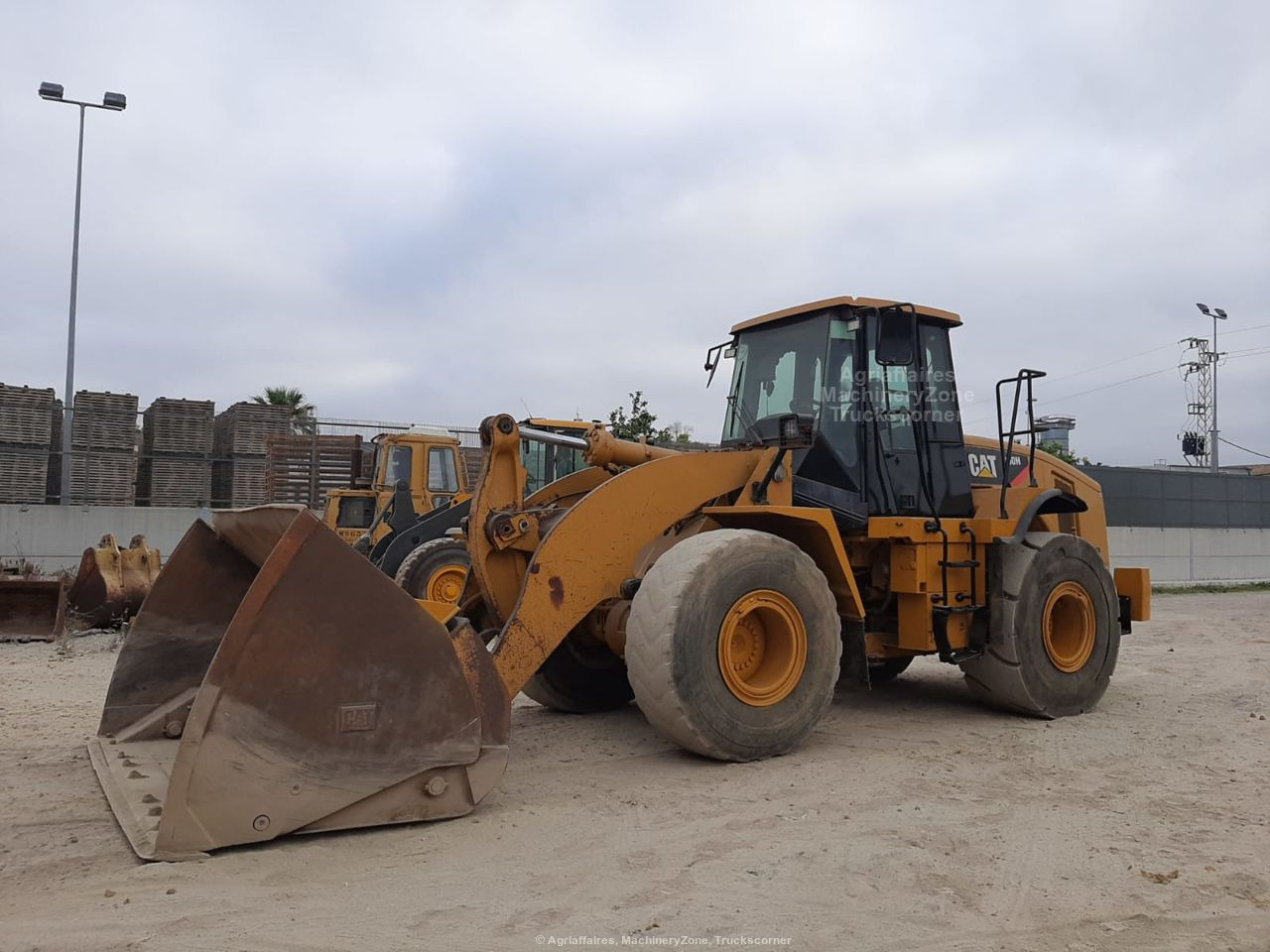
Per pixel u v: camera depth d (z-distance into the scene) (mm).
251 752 3783
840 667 6090
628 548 5488
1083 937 3119
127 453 18703
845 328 6711
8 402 17562
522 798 4594
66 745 5566
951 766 5324
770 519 5895
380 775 4020
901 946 3031
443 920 3150
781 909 3293
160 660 5539
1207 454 46719
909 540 6348
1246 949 3061
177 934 3006
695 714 5086
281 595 3850
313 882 3467
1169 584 23719
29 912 3170
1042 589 6676
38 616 10805
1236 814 4434
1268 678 8555
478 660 4355
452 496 12992
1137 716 6785
